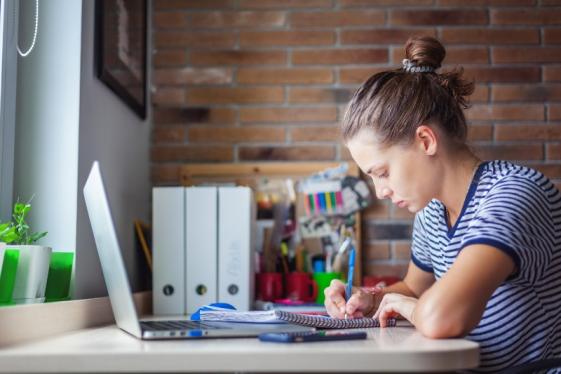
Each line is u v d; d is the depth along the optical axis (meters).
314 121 2.62
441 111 1.30
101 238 1.21
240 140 2.62
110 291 1.31
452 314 1.03
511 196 1.18
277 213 2.58
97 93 1.85
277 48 2.64
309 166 2.60
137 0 2.35
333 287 1.62
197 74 2.64
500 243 1.08
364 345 0.92
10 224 1.47
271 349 0.86
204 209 2.08
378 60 2.63
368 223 2.59
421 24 2.64
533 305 1.25
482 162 1.35
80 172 1.68
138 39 2.36
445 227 1.40
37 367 0.85
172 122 2.63
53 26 1.69
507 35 2.63
